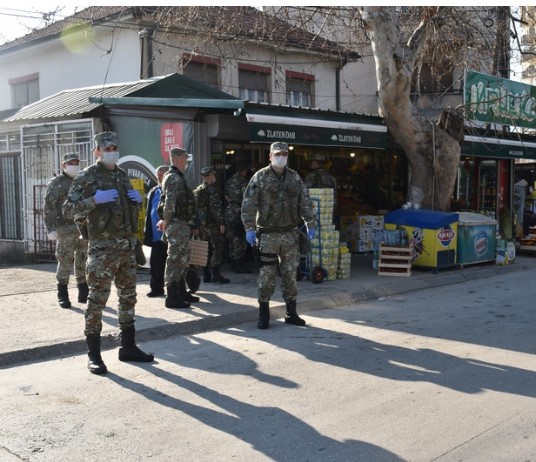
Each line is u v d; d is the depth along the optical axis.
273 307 8.42
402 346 6.68
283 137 9.91
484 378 5.55
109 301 8.77
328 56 18.30
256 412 4.75
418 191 12.80
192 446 4.16
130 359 6.14
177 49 16.22
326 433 4.35
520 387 5.30
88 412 4.78
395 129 12.51
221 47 16.78
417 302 9.36
